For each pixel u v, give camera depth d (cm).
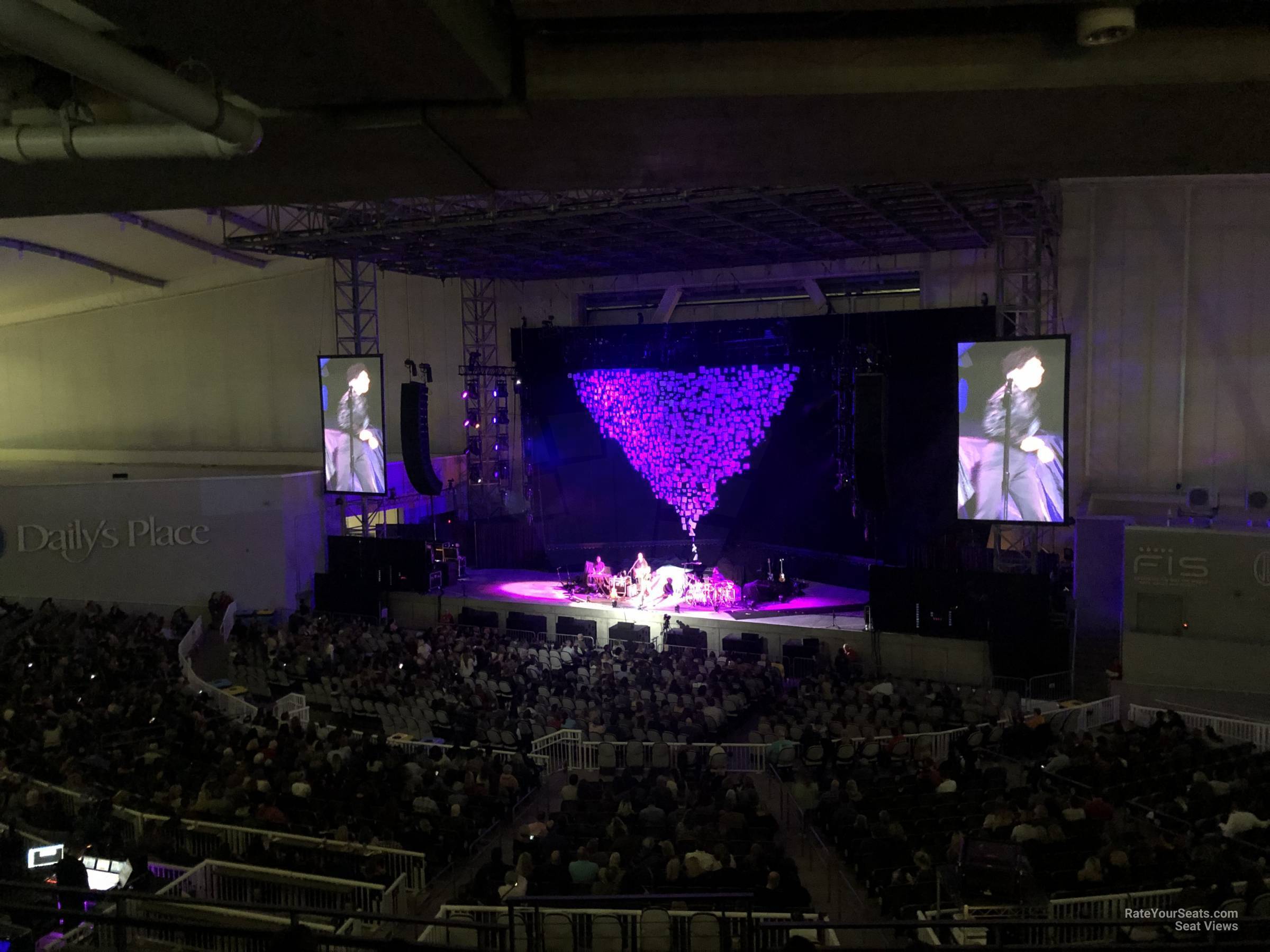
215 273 3947
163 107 506
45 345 4359
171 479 3134
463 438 3841
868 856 1238
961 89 652
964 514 2244
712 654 2630
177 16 503
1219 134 741
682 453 3388
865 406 2162
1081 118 708
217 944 928
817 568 3183
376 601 3166
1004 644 2370
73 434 4362
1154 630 2211
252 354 3981
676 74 658
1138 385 2775
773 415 3175
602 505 3591
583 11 604
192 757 1554
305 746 1562
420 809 1370
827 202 2361
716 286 3497
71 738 1583
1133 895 937
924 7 605
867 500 2228
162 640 2547
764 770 1784
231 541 3195
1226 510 2591
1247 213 2625
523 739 1820
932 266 3108
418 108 677
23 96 632
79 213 874
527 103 669
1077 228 2812
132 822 1216
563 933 941
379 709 2034
